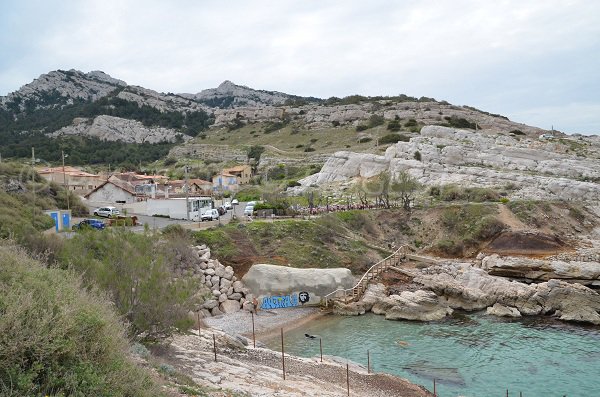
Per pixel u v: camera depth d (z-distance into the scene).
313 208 74.25
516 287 45.84
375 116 169.62
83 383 9.22
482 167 98.06
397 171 97.44
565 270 49.69
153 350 20.12
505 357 32.31
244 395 16.53
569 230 69.25
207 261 46.00
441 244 63.78
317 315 42.69
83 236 21.56
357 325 40.00
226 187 117.12
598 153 109.81
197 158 162.88
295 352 33.06
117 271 19.64
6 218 38.06
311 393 19.67
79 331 10.23
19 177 65.75
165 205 72.25
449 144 108.19
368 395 22.59
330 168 111.94
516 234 62.94
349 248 56.78
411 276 51.25
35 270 11.90
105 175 118.06
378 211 72.25
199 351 22.92
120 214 69.25
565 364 30.95
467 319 41.81
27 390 8.38
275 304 43.94
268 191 96.56
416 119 160.12
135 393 10.66
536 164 98.69
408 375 29.14
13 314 8.98
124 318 18.30
